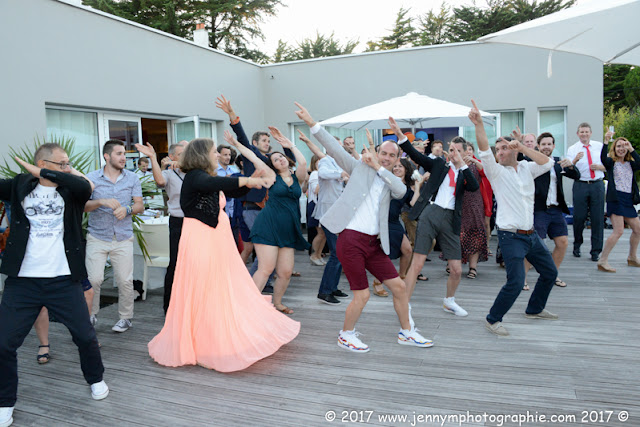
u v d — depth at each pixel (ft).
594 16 8.45
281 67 34.04
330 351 11.08
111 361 10.84
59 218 8.54
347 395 8.87
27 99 19.40
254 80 33.83
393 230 14.75
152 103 25.43
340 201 10.40
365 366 10.17
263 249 13.03
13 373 8.20
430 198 12.97
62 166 8.72
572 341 11.28
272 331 10.87
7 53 18.65
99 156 23.30
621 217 17.98
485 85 29.81
